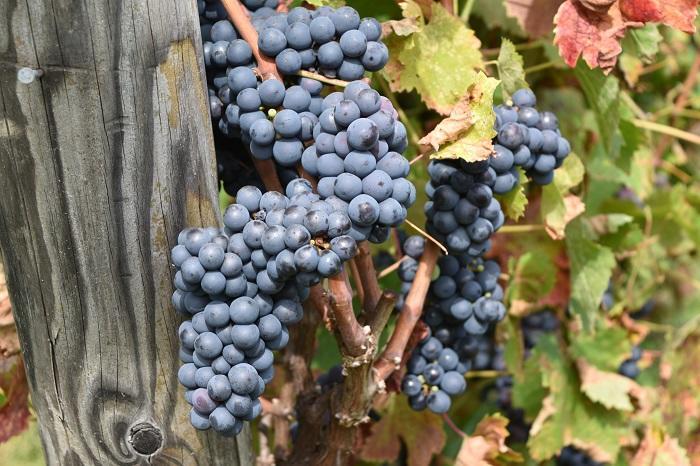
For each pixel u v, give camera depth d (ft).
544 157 3.34
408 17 3.41
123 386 3.12
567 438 4.12
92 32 2.88
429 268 3.33
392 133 2.98
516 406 4.24
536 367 4.12
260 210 2.97
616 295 4.56
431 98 3.51
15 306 3.12
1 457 4.30
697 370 4.87
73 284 3.04
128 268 3.03
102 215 2.99
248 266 2.93
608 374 4.13
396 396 3.82
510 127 3.23
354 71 3.05
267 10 3.20
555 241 4.12
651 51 3.66
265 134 3.01
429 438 3.84
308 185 3.01
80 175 2.96
